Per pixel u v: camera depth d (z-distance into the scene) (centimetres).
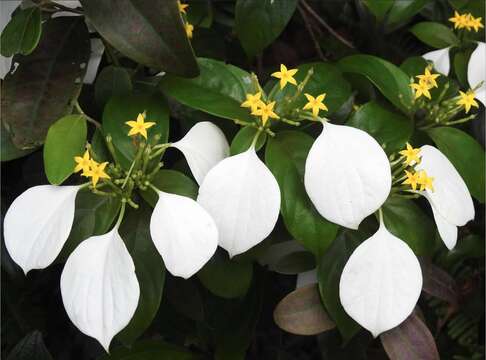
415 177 27
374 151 27
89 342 36
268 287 37
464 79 36
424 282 33
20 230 27
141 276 27
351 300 26
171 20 27
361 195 26
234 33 39
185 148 28
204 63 31
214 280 29
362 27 42
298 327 30
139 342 32
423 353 30
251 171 27
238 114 29
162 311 35
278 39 47
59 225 26
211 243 25
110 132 29
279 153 28
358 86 35
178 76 29
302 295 30
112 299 25
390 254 27
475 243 38
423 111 34
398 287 27
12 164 39
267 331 38
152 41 28
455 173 30
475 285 40
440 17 40
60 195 27
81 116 29
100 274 26
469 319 41
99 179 28
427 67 32
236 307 34
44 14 33
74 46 31
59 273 38
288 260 32
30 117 30
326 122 27
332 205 26
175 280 32
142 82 34
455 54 37
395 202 30
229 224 26
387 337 30
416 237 29
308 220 27
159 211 26
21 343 31
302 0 41
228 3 41
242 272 30
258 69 41
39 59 31
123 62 36
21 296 36
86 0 28
